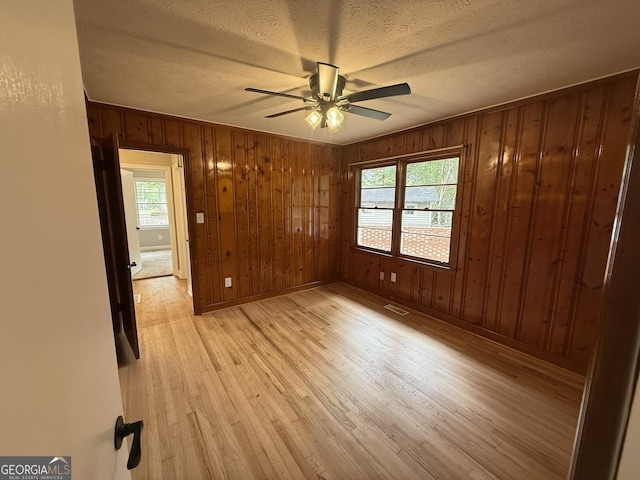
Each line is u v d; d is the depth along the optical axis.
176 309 3.58
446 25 1.46
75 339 0.48
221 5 1.32
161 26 1.47
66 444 0.41
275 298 4.00
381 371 2.31
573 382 2.19
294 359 2.47
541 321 2.49
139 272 5.47
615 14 1.35
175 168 4.64
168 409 1.88
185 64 1.87
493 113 2.66
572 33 1.51
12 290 0.30
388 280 3.93
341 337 2.87
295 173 4.04
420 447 1.61
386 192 3.90
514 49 1.68
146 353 2.55
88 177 0.60
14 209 0.31
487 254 2.82
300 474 1.45
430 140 3.21
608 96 2.02
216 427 1.73
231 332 2.96
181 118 3.04
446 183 3.17
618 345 0.38
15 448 0.28
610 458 0.40
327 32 1.53
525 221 2.52
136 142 2.81
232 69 1.94
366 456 1.55
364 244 4.36
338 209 4.60
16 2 0.34
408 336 2.91
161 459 1.52
